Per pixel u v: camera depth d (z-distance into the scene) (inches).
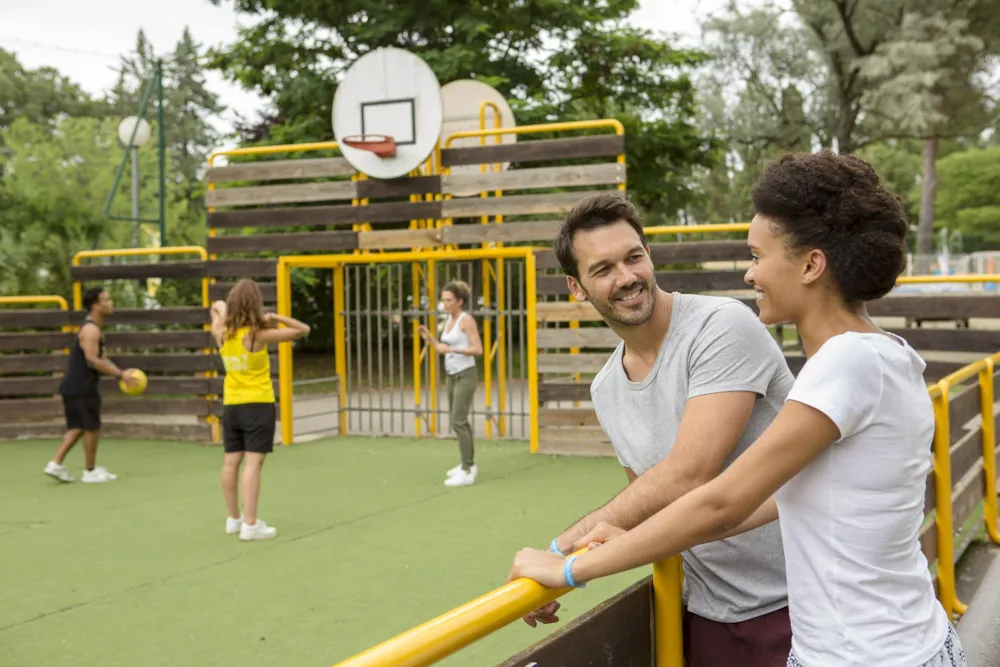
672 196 820.6
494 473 337.4
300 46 779.4
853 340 57.8
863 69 1054.4
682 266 615.2
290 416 414.6
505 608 53.3
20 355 463.2
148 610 192.1
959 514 189.6
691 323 77.9
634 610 74.9
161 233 749.9
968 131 1148.5
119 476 350.9
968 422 211.5
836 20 1095.6
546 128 385.4
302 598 197.6
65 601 199.2
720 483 57.7
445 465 354.6
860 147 1196.5
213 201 432.8
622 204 78.6
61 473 336.2
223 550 238.7
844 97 1128.2
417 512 276.8
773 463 56.8
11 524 274.1
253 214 428.8
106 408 444.5
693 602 82.7
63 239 592.1
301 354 904.9
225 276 435.2
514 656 59.2
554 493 301.0
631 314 77.4
